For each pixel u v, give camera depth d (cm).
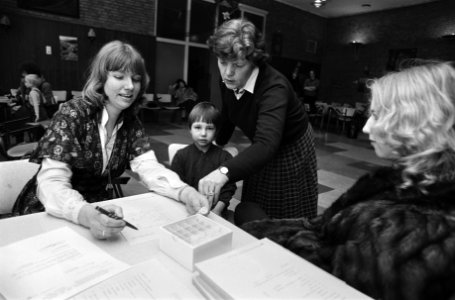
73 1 661
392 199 70
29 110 396
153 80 809
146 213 108
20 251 79
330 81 1141
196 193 113
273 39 998
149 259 80
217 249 80
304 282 66
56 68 668
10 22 604
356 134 781
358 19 1041
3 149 268
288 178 153
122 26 736
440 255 57
